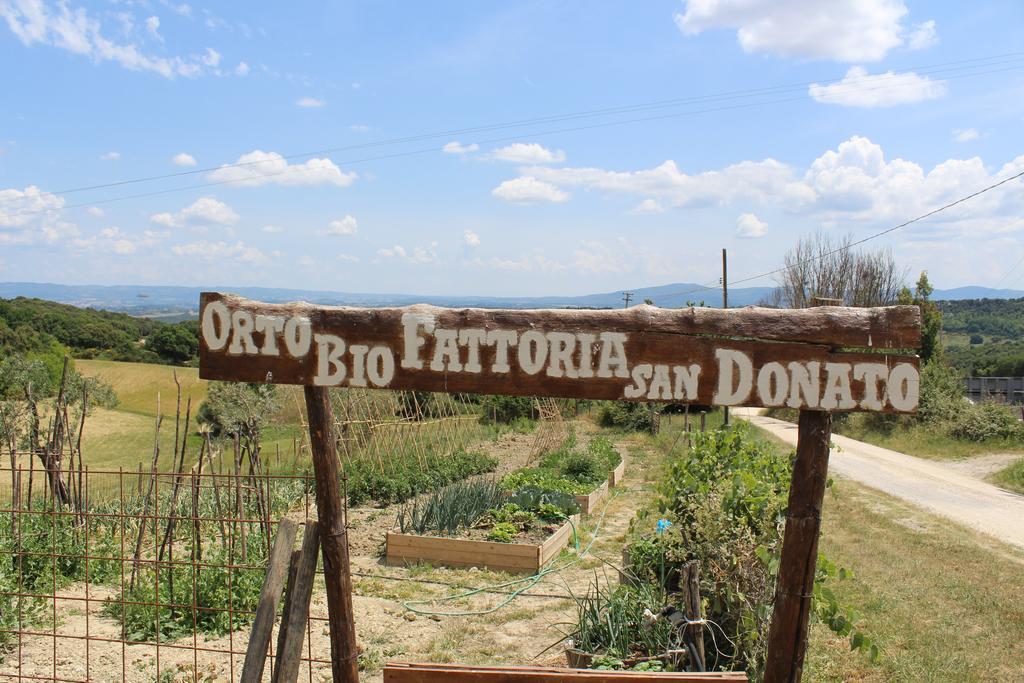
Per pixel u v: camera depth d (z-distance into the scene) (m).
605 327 3.66
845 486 17.83
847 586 9.15
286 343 3.98
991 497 16.92
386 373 3.88
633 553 7.19
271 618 3.98
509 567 10.15
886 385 3.39
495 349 3.77
